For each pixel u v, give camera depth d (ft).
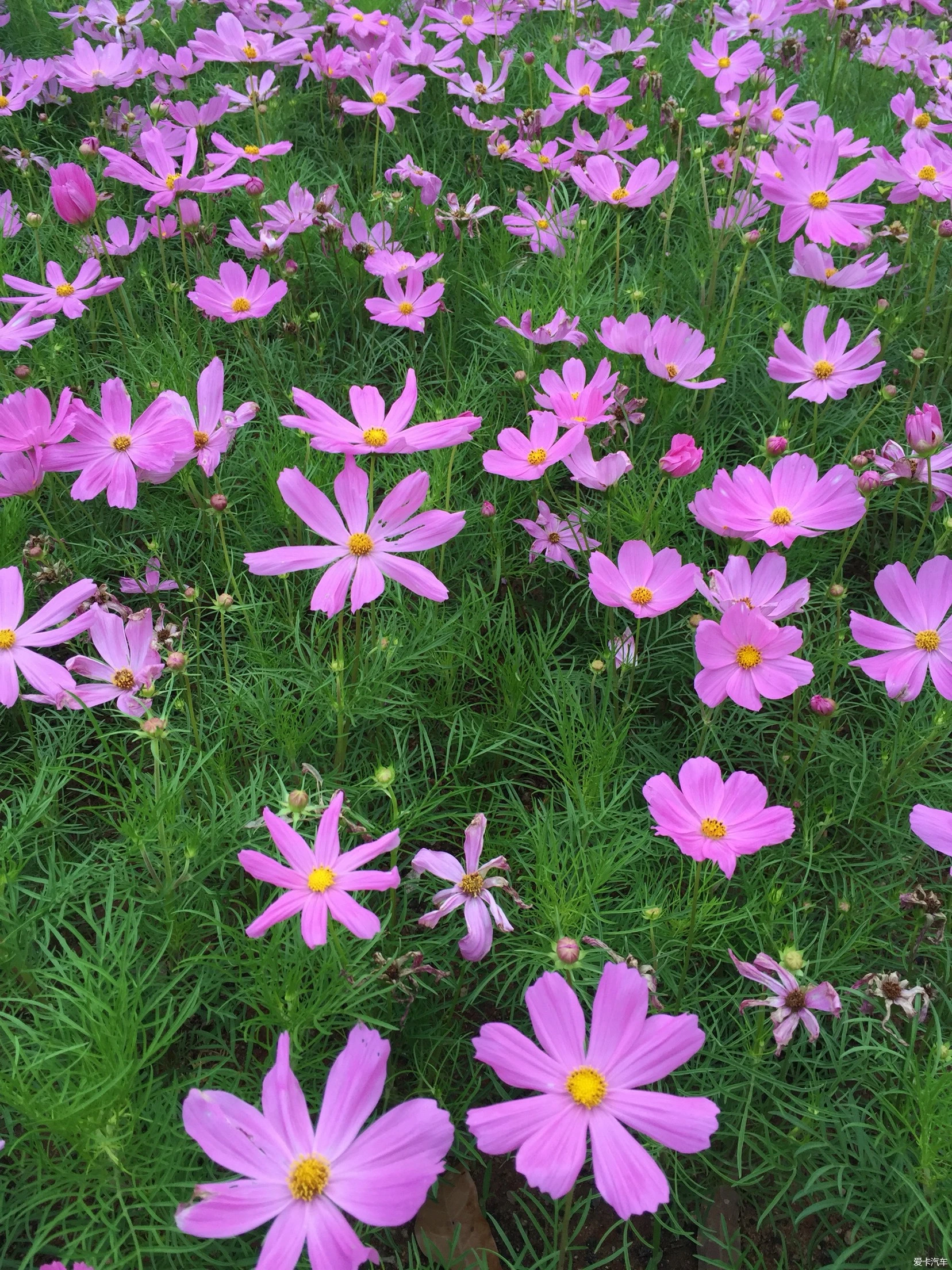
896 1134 1.36
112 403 1.75
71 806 1.79
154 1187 1.21
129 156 2.71
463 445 2.25
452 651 1.88
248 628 1.85
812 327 2.07
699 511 1.68
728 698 1.95
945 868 1.74
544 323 2.40
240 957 1.44
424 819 1.69
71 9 3.58
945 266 2.82
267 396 2.34
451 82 3.22
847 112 3.51
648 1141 1.42
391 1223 1.01
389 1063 1.51
